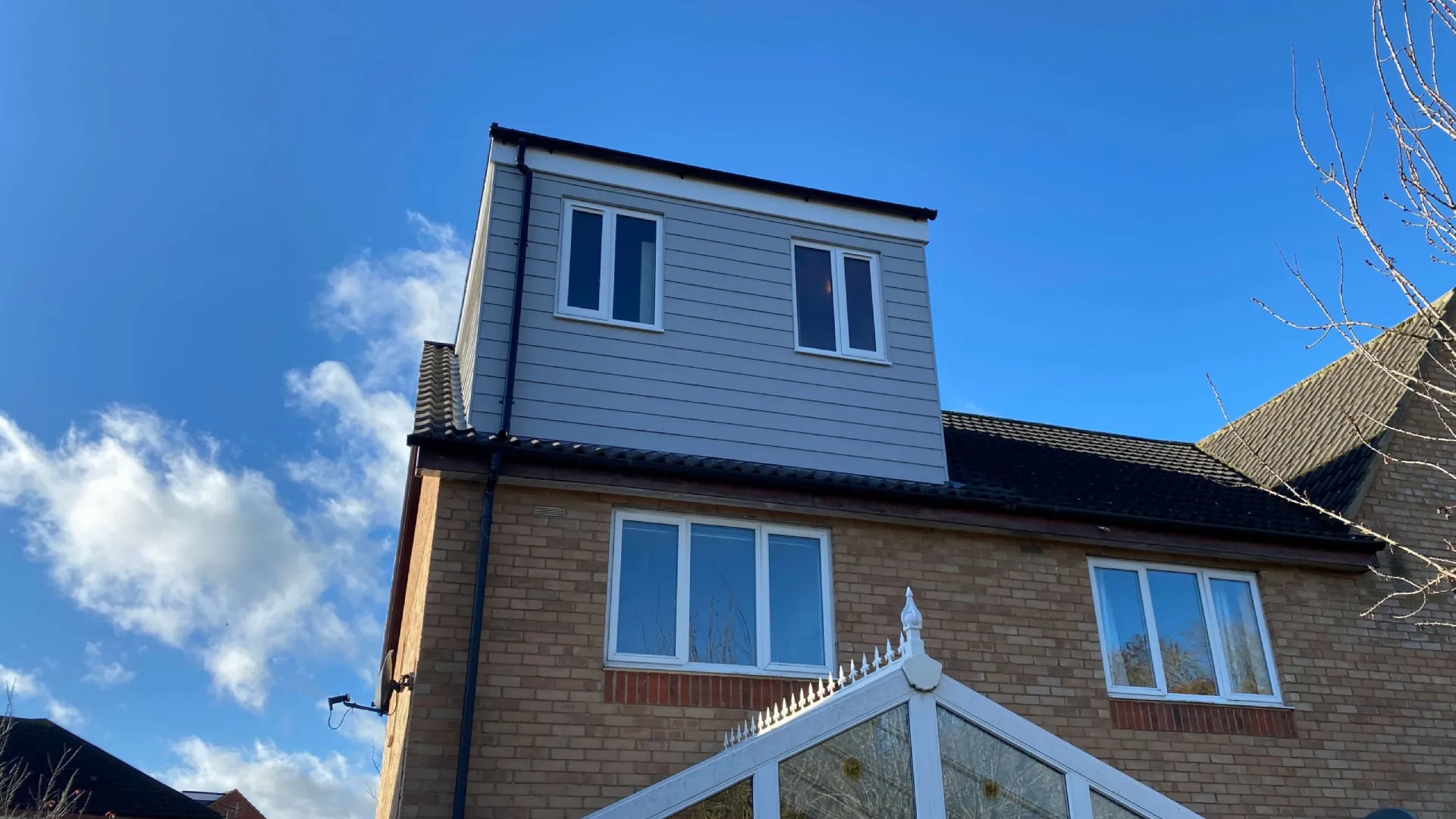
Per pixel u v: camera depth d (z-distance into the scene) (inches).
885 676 287.9
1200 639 460.4
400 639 538.6
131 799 919.7
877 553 422.0
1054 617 435.8
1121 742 420.5
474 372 401.7
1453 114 239.5
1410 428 524.1
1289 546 475.2
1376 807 443.2
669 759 358.3
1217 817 418.6
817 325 467.8
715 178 470.9
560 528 380.8
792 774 272.8
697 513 404.5
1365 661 472.1
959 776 283.1
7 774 845.2
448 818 327.9
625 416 416.2
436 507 370.0
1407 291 251.3
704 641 386.0
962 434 579.2
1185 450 653.9
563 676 359.3
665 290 445.4
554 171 448.1
